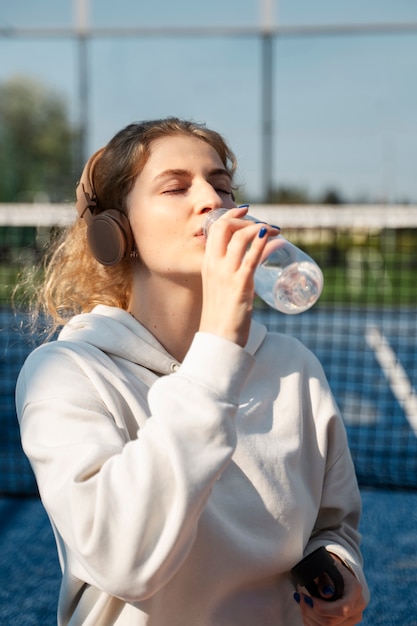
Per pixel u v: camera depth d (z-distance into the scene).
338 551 1.54
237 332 1.26
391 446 5.07
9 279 8.72
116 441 1.30
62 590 1.46
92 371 1.42
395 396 6.60
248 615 1.42
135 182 1.53
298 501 1.47
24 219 6.20
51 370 1.41
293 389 1.58
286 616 1.48
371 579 3.07
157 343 1.54
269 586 1.46
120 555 1.17
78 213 1.67
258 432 1.50
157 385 1.24
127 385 1.44
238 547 1.38
